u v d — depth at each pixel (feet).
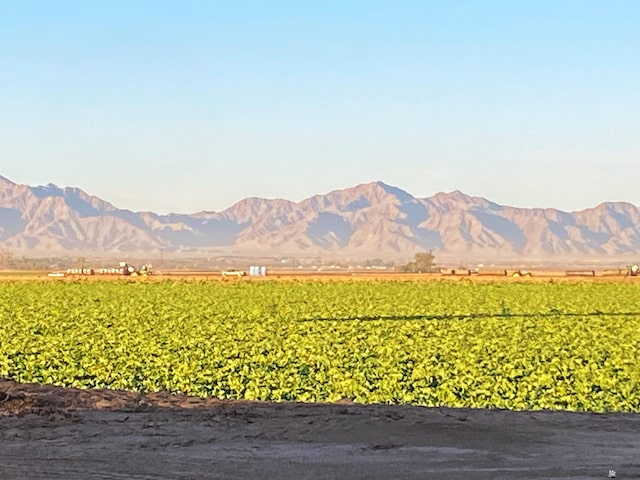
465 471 38.68
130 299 224.94
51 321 153.89
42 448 43.04
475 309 191.62
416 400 69.67
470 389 72.95
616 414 52.24
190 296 238.68
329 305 201.67
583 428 47.75
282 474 38.27
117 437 45.47
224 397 72.43
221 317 164.96
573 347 109.91
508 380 78.54
